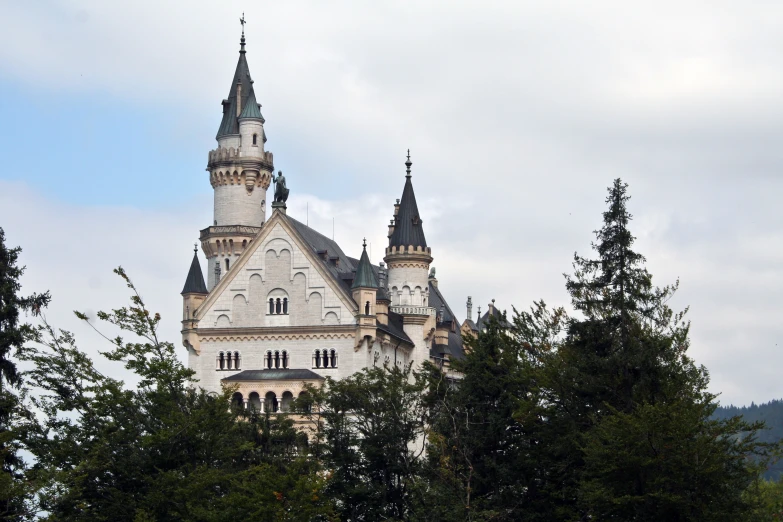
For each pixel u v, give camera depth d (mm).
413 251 160500
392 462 92438
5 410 75812
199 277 150625
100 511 73438
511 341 94500
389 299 158000
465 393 90812
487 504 86125
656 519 76750
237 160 170000
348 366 143750
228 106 174000
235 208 170250
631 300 88188
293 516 73812
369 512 90375
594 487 78250
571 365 88750
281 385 142750
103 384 75125
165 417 74812
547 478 88125
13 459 82500
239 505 73438
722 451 78000
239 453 82688
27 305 90938
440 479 86625
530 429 89375
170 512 73062
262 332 146500
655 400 83688
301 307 146000
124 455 74688
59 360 74938
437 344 170875
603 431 79188
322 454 97062
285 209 148500
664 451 76438
